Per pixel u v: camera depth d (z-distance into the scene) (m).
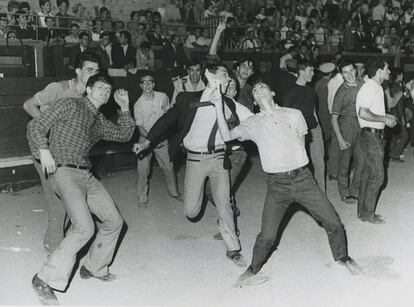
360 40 17.33
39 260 5.69
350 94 7.51
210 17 15.48
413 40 18.91
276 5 17.77
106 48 11.66
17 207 7.80
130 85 10.50
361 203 6.97
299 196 4.87
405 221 6.98
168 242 6.31
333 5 18.52
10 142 8.88
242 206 7.88
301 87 6.95
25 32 11.31
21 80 8.93
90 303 4.66
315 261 5.61
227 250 5.67
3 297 4.77
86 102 4.83
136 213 7.55
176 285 5.06
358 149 6.86
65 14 13.29
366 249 5.95
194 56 13.10
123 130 5.16
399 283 5.02
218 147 5.52
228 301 4.71
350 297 4.75
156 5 17.16
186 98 6.00
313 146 7.10
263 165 4.92
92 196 4.87
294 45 13.92
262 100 4.95
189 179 5.60
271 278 5.19
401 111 10.84
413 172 10.03
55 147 4.71
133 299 4.75
